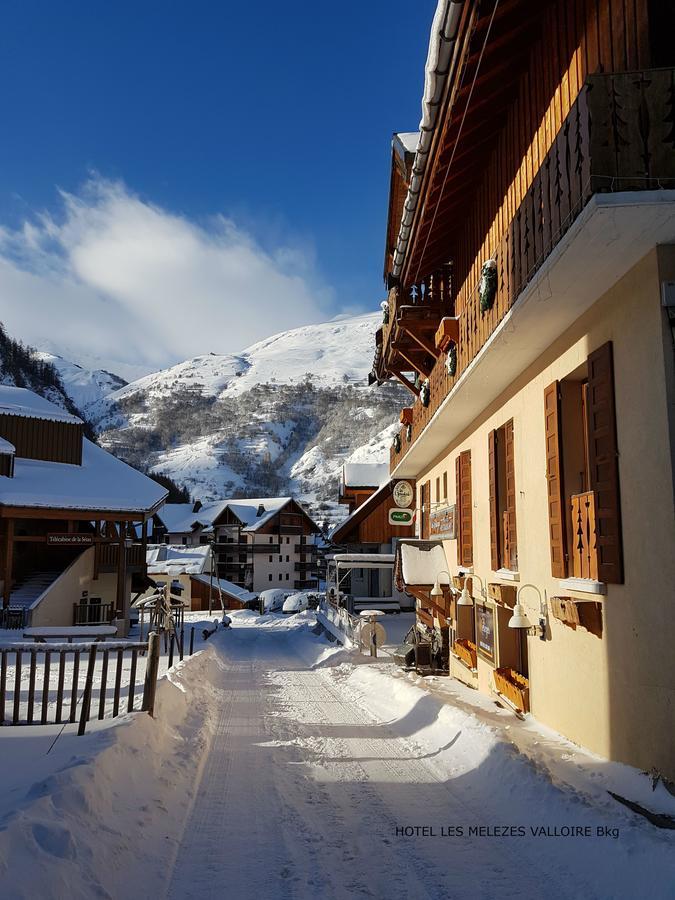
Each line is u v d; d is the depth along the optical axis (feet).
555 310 24.56
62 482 103.09
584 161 18.10
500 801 19.42
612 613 22.27
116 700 26.03
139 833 16.20
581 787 19.16
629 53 20.06
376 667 57.93
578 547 25.62
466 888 14.15
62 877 12.47
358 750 27.20
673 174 17.52
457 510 48.70
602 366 22.74
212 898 13.66
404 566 55.57
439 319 48.47
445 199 38.06
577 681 25.35
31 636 68.90
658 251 19.22
